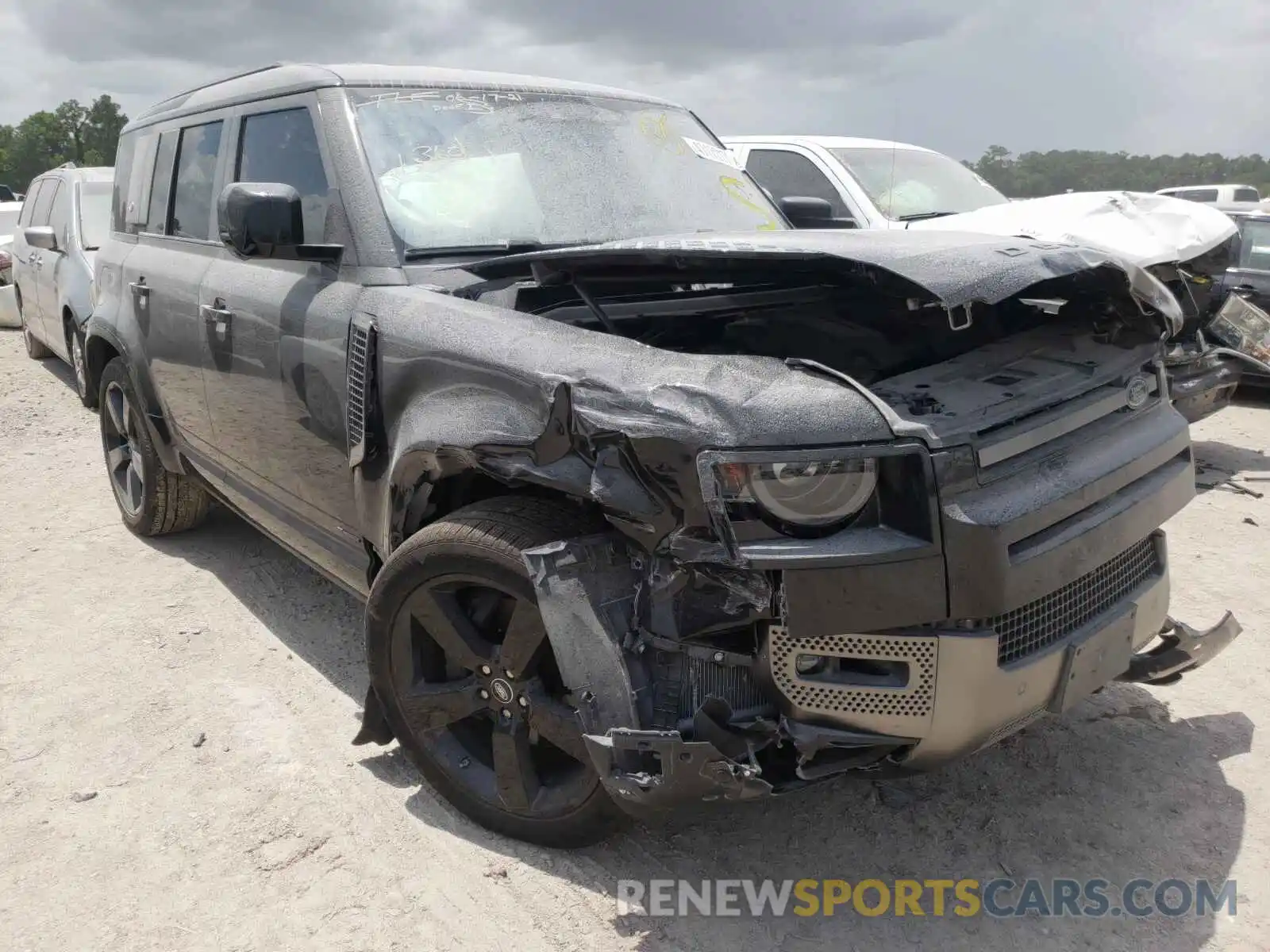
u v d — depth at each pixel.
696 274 2.73
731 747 2.16
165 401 4.46
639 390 2.17
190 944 2.41
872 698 2.15
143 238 4.80
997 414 2.27
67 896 2.57
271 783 3.03
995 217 6.30
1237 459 6.53
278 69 3.82
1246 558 4.72
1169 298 2.75
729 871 2.63
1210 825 2.77
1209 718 3.30
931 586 2.08
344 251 3.19
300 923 2.47
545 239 3.36
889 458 2.08
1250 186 18.33
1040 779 2.98
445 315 2.73
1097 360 2.67
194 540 5.11
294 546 3.70
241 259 3.61
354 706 3.48
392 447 2.81
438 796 2.94
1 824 2.84
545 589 2.25
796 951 2.36
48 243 6.70
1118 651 2.49
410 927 2.46
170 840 2.78
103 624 4.12
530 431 2.34
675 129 4.10
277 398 3.45
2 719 3.39
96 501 5.75
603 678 2.23
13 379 9.06
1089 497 2.33
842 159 7.13
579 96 3.90
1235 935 2.38
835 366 2.85
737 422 2.07
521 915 2.49
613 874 2.62
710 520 2.06
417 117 3.44
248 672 3.72
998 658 2.21
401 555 2.67
